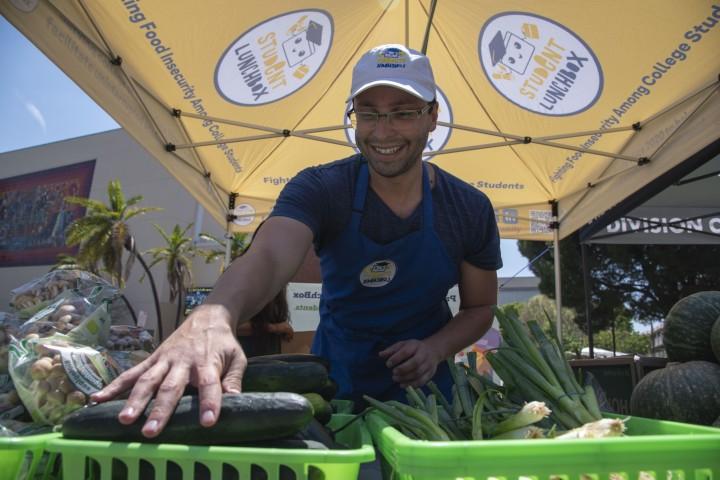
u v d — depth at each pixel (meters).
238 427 0.98
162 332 38.69
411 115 1.80
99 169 52.09
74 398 1.36
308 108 5.78
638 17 4.19
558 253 6.58
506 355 1.69
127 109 4.40
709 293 3.06
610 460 0.85
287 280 1.72
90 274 1.87
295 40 4.82
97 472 1.01
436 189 2.10
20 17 3.16
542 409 1.33
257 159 6.18
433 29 5.19
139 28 4.06
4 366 1.57
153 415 0.96
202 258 43.38
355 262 2.01
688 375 2.62
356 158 2.12
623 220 8.17
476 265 2.28
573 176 6.21
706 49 4.23
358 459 0.86
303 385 1.49
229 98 5.14
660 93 4.83
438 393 1.72
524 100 5.45
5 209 56.69
